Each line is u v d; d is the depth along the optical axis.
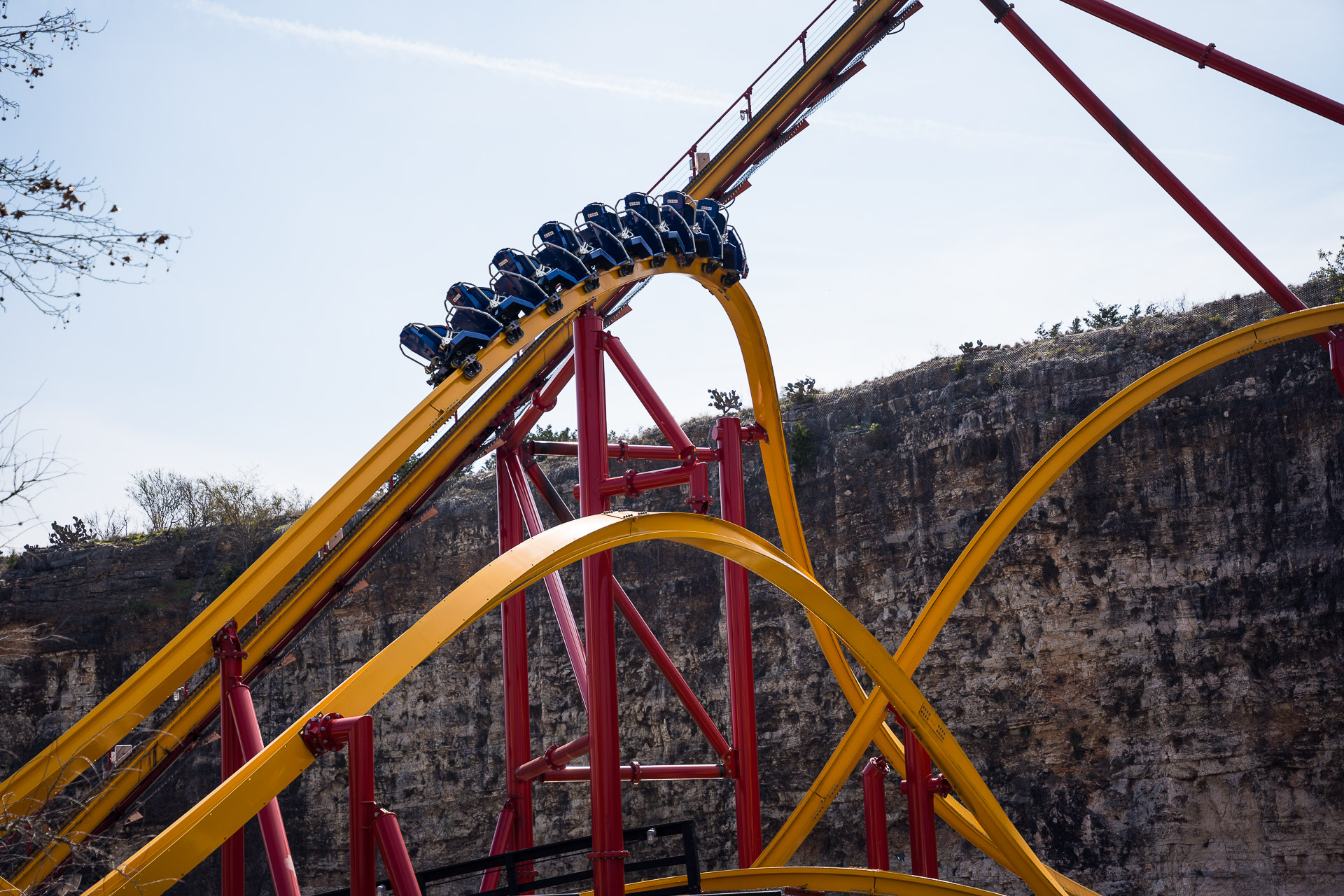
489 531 48.44
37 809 14.56
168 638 50.12
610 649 16.94
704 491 19.94
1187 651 36.28
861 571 41.62
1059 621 37.97
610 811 16.42
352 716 11.35
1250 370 37.94
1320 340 24.59
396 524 25.28
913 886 20.00
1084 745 36.66
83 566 52.12
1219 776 34.88
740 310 22.83
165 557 52.47
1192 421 38.19
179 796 45.34
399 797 44.66
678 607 43.91
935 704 38.81
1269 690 35.03
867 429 43.44
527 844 23.25
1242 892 33.62
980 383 42.22
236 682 17.98
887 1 24.59
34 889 15.03
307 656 48.03
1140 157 23.55
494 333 18.33
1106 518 38.31
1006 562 39.06
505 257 19.39
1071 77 23.08
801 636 41.47
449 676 45.56
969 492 40.59
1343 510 35.47
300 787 45.31
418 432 17.66
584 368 19.39
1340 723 34.03
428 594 48.06
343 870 44.22
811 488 43.78
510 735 23.61
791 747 40.41
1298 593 35.41
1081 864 35.59
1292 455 36.62
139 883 9.75
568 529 14.35
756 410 23.98
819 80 25.67
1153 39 22.64
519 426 25.05
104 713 16.39
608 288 19.91
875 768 22.34
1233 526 36.88
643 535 15.46
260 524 54.38
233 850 17.72
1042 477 22.42
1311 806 33.72
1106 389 39.78
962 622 39.19
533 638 45.28
